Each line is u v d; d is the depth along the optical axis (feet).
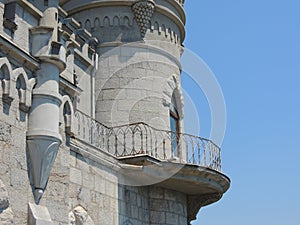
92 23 68.74
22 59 39.09
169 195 64.39
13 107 38.09
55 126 40.60
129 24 68.74
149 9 68.69
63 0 71.36
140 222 59.57
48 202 40.09
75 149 48.93
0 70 37.29
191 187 64.34
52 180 41.01
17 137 38.11
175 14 72.79
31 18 41.22
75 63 60.64
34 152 39.27
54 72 41.39
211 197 67.62
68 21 60.54
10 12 39.37
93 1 69.05
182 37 76.18
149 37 69.05
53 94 40.68
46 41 40.83
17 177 37.47
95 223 50.90
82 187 49.70
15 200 36.88
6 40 37.32
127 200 57.57
